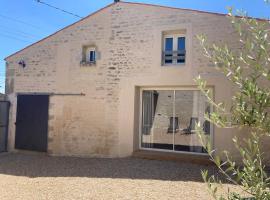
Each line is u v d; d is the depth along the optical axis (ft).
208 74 31.73
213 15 31.99
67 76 38.63
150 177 25.95
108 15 37.04
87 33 37.96
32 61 40.88
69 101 38.29
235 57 7.61
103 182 24.53
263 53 7.14
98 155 36.37
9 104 41.96
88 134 37.06
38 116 40.04
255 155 7.45
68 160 34.60
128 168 29.30
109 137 35.99
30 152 40.09
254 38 7.46
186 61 32.94
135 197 20.62
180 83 33.06
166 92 35.09
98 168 29.76
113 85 36.22
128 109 35.32
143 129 35.88
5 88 42.50
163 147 35.04
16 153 40.34
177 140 34.40
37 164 32.76
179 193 21.34
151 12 34.88
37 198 20.83
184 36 34.04
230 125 7.18
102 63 36.88
